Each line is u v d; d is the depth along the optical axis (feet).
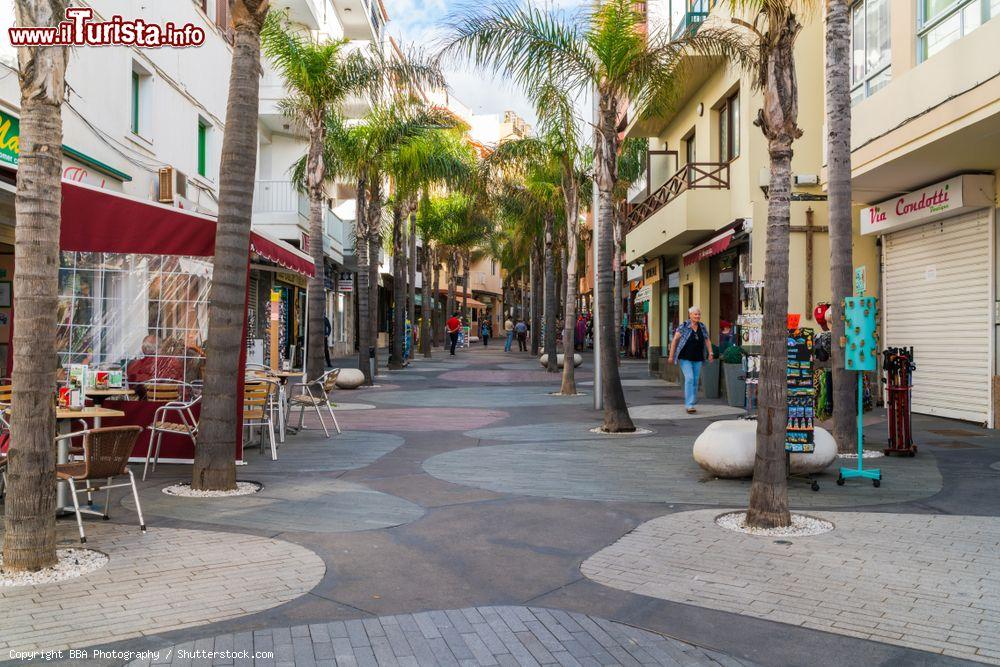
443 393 63.67
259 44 25.55
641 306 126.72
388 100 66.80
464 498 24.14
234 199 25.05
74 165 41.68
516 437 37.86
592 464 30.12
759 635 13.42
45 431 16.69
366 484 26.37
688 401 47.09
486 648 12.91
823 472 27.43
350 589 15.72
